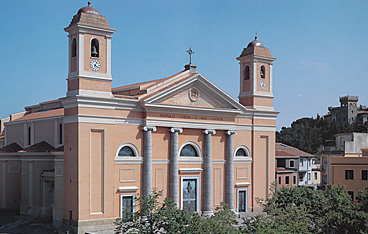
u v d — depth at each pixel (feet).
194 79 150.61
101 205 132.67
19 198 168.55
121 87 175.11
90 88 131.85
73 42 134.10
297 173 241.96
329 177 258.57
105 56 135.54
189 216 105.29
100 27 133.28
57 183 137.28
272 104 177.58
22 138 177.99
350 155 239.09
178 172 149.48
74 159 130.00
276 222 114.62
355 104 534.37
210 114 156.56
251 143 171.01
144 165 141.38
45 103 194.70
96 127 132.16
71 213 130.93
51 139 160.15
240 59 176.76
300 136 409.49
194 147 155.43
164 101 145.28
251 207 169.17
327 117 561.02
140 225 110.63
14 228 138.00
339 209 129.18
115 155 136.15
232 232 99.04
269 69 177.78
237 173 166.30
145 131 141.59
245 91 175.83
